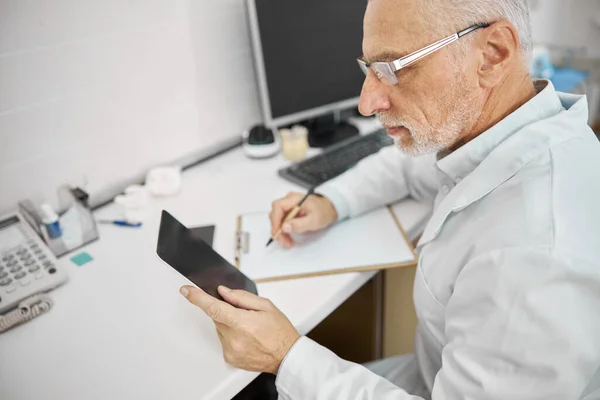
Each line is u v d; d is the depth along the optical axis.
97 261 0.98
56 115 1.07
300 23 1.29
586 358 0.56
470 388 0.62
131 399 0.68
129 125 1.20
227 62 1.35
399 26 0.68
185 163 1.35
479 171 0.74
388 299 1.20
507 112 0.75
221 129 1.41
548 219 0.61
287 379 0.72
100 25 1.07
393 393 0.69
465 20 0.66
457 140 0.79
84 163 1.15
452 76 0.70
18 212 1.03
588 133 0.73
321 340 1.33
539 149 0.69
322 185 1.09
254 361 0.72
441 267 0.77
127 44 1.13
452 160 0.79
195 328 0.80
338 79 1.42
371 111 0.78
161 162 1.30
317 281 0.88
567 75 2.12
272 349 0.72
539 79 0.79
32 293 0.87
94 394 0.69
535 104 0.73
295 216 1.02
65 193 1.09
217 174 1.29
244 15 1.33
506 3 0.66
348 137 1.45
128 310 0.84
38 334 0.80
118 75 1.14
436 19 0.66
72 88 1.07
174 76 1.24
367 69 0.77
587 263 0.57
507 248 0.61
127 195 1.16
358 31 1.39
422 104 0.73
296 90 1.36
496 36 0.67
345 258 0.93
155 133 1.26
